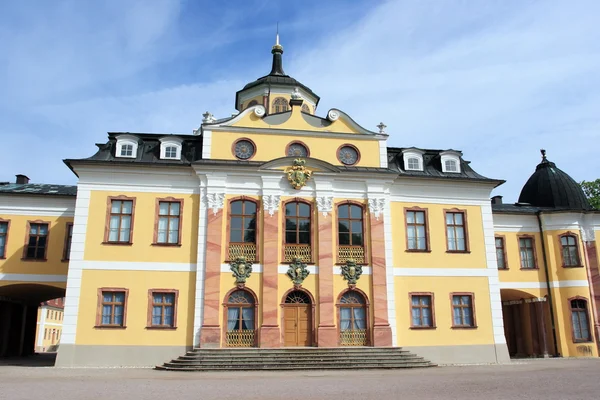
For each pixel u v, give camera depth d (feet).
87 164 97.60
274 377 69.97
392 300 100.78
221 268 96.73
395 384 59.26
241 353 89.15
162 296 95.61
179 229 98.27
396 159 112.06
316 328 96.78
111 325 92.73
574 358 112.37
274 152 104.22
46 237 104.58
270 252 98.37
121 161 98.22
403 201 107.45
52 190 111.34
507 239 123.65
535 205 130.62
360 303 100.22
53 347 216.74
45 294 117.80
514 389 52.75
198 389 54.54
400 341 100.22
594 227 124.88
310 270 99.35
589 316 118.52
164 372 79.97
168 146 103.19
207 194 99.35
